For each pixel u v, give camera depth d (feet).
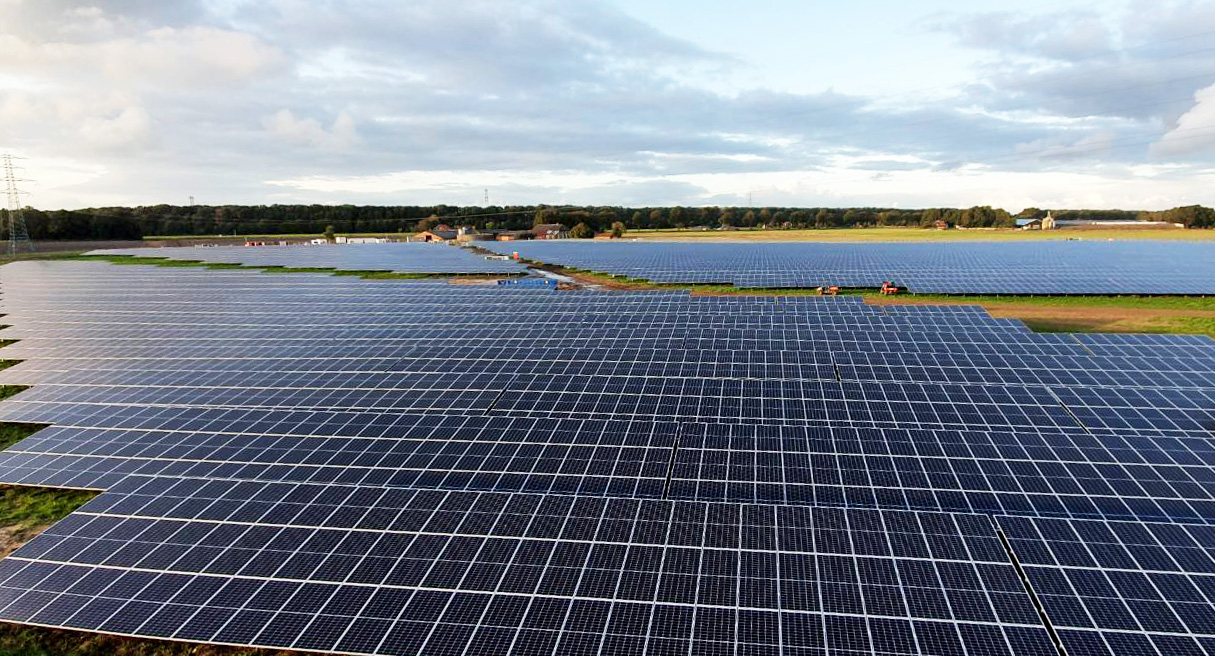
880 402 94.07
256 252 518.37
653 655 46.68
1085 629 46.98
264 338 150.20
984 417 88.53
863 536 57.98
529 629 49.29
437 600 52.60
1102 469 70.23
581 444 80.48
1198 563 52.75
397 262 401.29
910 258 339.16
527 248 513.04
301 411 93.56
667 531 59.88
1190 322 184.65
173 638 50.88
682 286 284.20
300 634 50.14
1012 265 293.23
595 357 123.65
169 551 60.34
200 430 88.89
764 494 69.41
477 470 75.51
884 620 48.60
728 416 91.81
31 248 579.48
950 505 65.98
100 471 79.77
